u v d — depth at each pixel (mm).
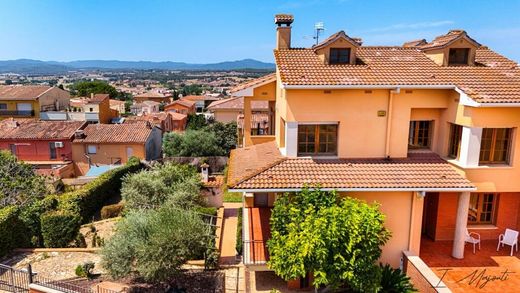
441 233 16391
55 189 30906
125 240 14648
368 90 15367
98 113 60156
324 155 15977
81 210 24906
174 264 14164
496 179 14453
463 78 15547
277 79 18766
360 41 21047
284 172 14422
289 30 18547
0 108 60781
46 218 19688
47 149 43156
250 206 18531
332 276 11477
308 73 15656
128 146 43406
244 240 14523
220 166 45688
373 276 11766
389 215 14469
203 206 26109
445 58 16828
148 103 107188
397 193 14289
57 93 66938
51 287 13695
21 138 42781
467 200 14391
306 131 15898
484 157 14859
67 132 44000
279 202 13070
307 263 11539
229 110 66250
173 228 14539
